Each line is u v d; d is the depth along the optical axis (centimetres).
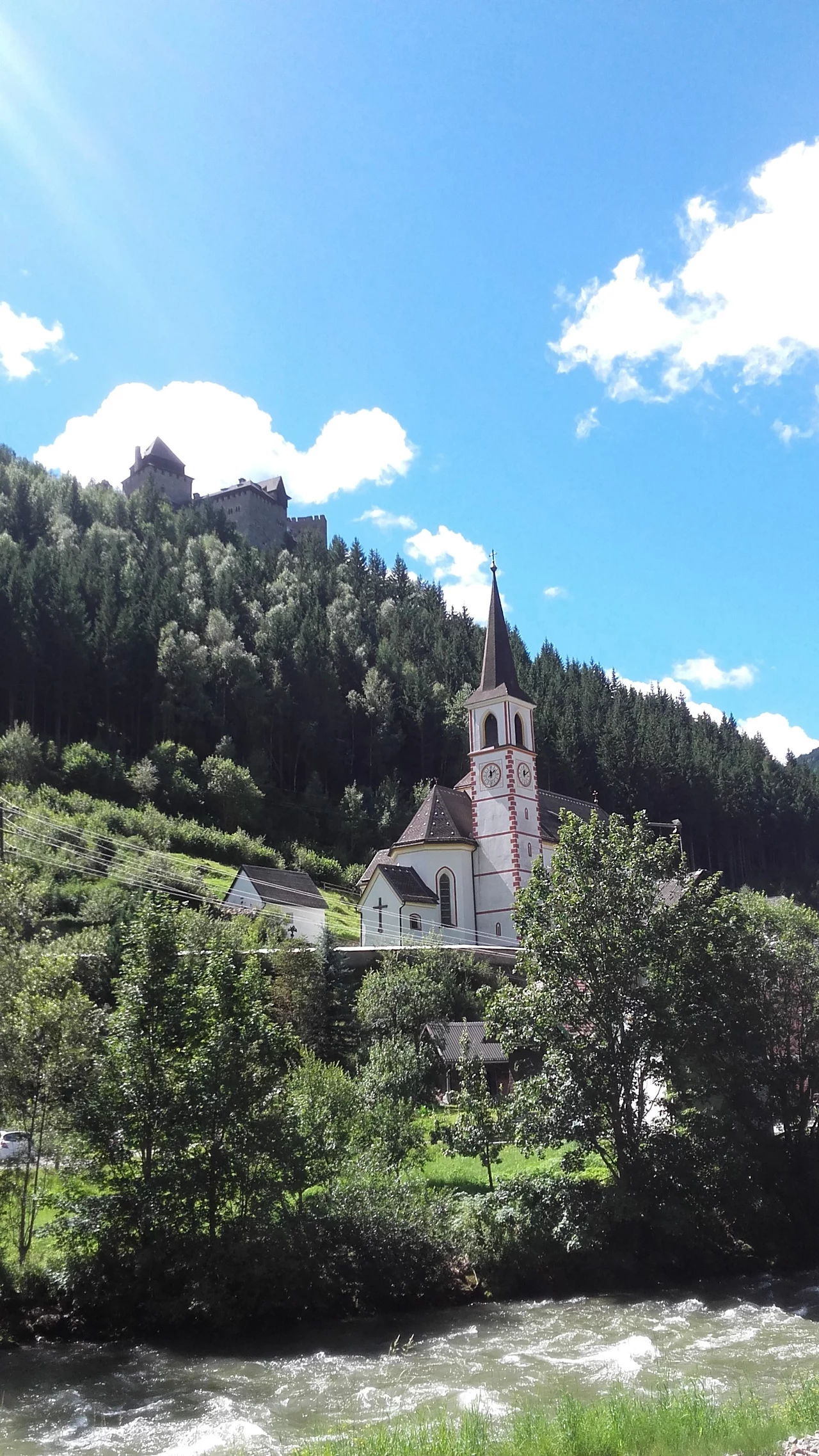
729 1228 3538
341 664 18200
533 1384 2266
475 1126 3753
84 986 5644
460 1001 6253
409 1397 2219
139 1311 2845
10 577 14125
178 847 11431
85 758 12294
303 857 12769
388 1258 3086
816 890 16388
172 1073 3116
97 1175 3019
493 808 8162
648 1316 2847
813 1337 2588
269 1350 2648
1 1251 2928
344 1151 3369
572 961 3622
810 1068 3775
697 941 3631
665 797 16325
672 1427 1719
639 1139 3569
